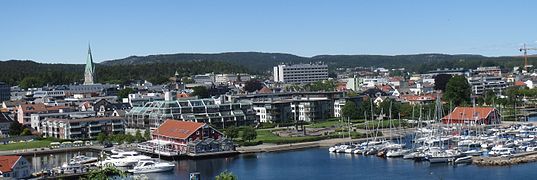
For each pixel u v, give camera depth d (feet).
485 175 632.38
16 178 646.74
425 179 620.90
